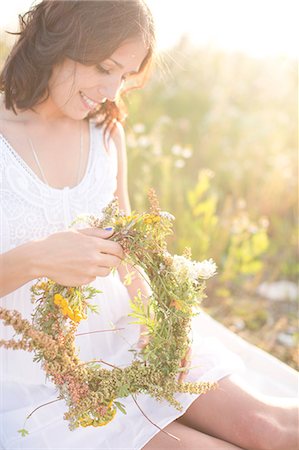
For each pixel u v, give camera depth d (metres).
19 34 1.81
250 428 1.81
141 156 4.34
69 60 1.75
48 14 1.72
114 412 1.57
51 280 1.62
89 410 1.53
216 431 1.84
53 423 1.70
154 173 4.32
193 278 1.63
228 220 3.91
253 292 3.65
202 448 1.71
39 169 1.86
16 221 1.77
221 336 2.45
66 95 1.80
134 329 2.00
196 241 3.66
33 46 1.77
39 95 1.81
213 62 5.85
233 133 5.14
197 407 1.84
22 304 1.80
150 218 1.59
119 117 2.09
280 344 3.16
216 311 3.44
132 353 1.90
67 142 1.94
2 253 1.65
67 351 1.56
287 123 5.09
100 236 1.58
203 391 1.67
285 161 4.54
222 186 4.72
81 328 1.90
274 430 1.81
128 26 1.68
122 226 1.60
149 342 1.67
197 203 4.25
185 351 1.66
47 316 1.56
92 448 1.69
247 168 4.70
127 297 2.06
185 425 1.88
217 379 1.85
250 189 4.56
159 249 1.62
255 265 3.64
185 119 5.36
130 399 1.78
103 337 1.96
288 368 2.36
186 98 5.44
